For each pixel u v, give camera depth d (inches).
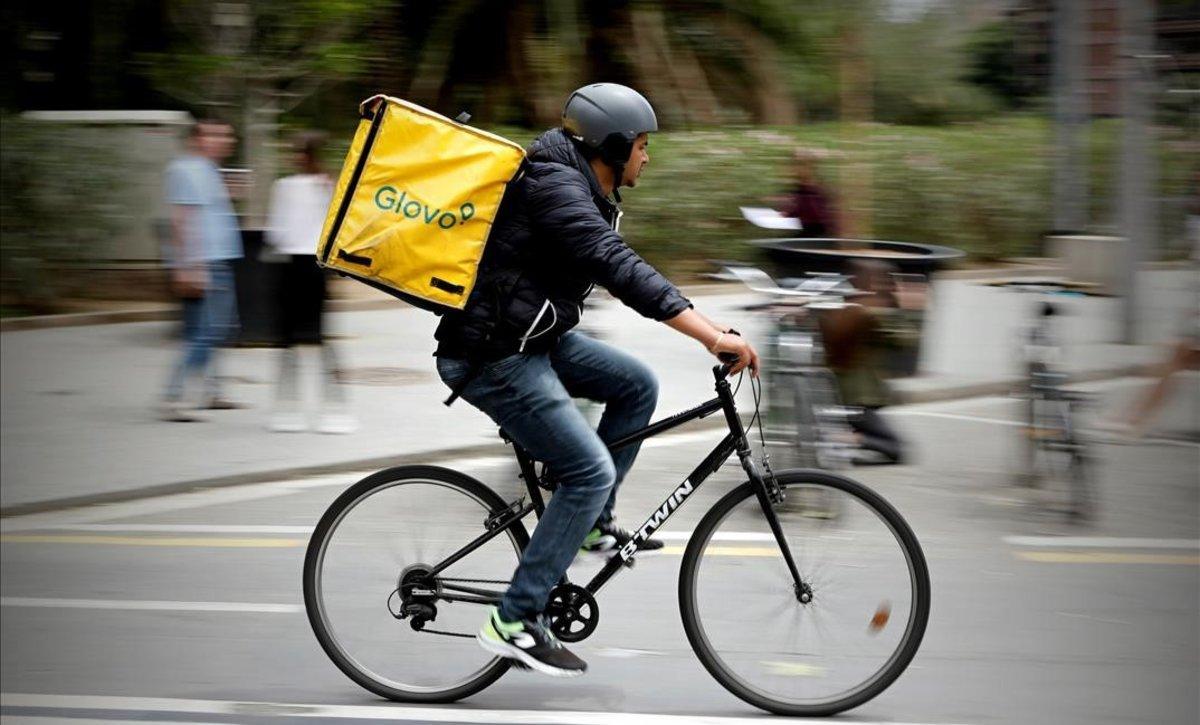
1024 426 285.0
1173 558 248.8
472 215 156.5
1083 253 635.5
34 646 196.5
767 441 271.6
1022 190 795.4
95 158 569.3
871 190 745.6
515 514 171.9
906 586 168.2
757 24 842.2
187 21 623.5
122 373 437.7
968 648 197.3
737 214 705.0
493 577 173.5
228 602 218.2
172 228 367.2
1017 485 304.7
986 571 239.3
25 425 360.5
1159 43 538.3
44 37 735.7
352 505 175.6
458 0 798.5
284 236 351.9
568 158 161.3
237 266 385.7
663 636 200.4
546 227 157.6
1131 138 507.8
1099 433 371.6
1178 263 667.4
